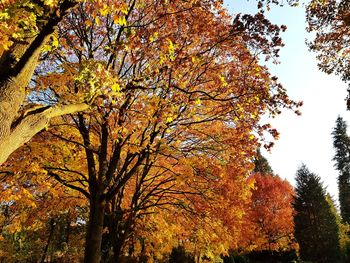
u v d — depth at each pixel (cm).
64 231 2361
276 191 3691
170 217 1210
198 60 757
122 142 902
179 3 766
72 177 1008
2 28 373
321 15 1032
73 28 884
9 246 2094
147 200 1135
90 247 827
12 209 1072
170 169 1046
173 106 805
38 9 381
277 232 3588
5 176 793
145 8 841
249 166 981
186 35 799
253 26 774
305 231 3947
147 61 827
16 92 368
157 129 922
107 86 543
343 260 3597
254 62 823
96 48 862
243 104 808
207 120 919
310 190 4150
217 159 1055
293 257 3725
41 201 1080
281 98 792
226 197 1057
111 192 890
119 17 489
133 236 1280
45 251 2177
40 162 857
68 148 953
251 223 3031
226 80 855
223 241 1146
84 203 1135
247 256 3866
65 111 454
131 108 796
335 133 5488
